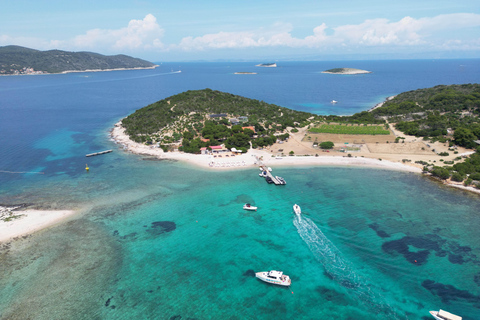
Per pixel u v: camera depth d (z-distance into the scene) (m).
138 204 101.81
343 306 60.16
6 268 69.94
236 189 113.56
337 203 101.25
